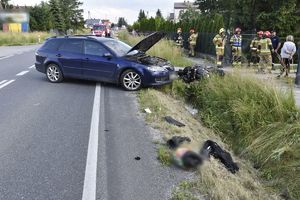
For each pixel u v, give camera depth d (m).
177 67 14.12
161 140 5.91
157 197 4.06
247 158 6.21
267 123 6.87
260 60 14.21
